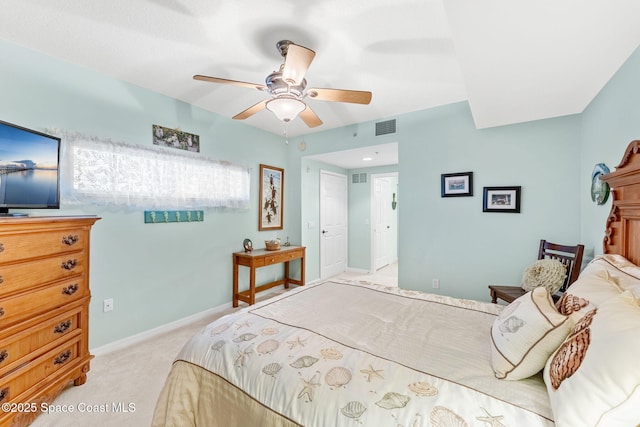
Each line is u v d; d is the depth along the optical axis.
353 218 5.60
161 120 2.77
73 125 2.21
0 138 1.56
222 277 3.40
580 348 0.84
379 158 4.44
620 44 1.45
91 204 2.30
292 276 4.41
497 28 1.32
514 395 0.92
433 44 1.92
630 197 1.50
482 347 1.24
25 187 1.69
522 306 1.17
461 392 0.93
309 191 4.53
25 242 1.53
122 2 1.56
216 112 3.27
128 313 2.54
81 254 1.89
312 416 0.90
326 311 1.66
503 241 2.79
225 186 3.36
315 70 2.27
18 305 1.49
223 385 1.14
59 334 1.73
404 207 3.32
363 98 1.95
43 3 1.56
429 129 3.15
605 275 1.25
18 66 1.96
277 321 1.50
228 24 1.74
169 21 1.71
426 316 1.59
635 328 0.75
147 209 2.68
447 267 3.08
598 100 2.05
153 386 1.93
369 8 1.59
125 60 2.17
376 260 5.62
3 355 1.42
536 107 2.32
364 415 0.85
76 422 1.60
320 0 1.53
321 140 4.05
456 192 3.00
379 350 1.20
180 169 2.91
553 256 2.46
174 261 2.90
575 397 0.74
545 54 1.54
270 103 1.87
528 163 2.67
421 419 0.82
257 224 3.87
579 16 1.23
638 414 0.65
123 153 2.47
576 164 2.48
